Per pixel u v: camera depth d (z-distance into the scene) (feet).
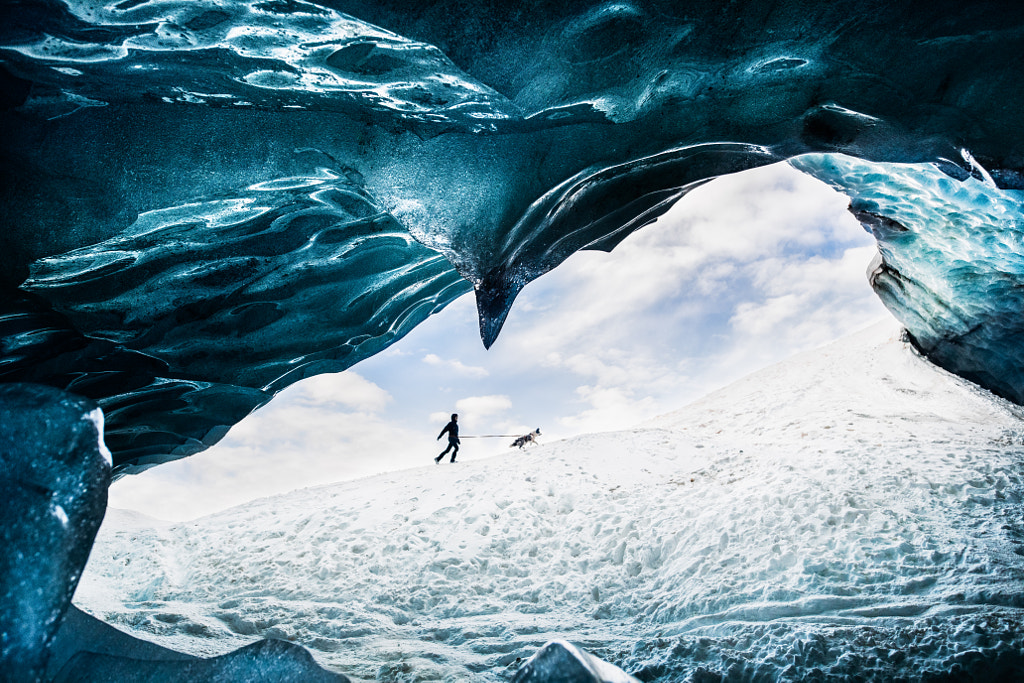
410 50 9.27
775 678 15.35
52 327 12.30
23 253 10.25
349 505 38.11
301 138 10.95
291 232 13.50
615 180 13.41
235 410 19.62
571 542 28.55
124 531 37.96
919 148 12.59
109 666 6.61
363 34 8.89
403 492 39.45
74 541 6.06
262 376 18.25
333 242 14.65
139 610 25.21
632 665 17.43
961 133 11.76
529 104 10.27
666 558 25.39
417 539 30.73
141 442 18.94
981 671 14.66
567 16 8.95
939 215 25.66
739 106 11.81
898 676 14.82
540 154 11.82
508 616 23.53
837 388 48.44
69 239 10.43
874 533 22.67
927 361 45.68
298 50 9.20
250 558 31.14
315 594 26.71
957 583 19.01
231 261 13.61
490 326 14.61
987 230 24.44
